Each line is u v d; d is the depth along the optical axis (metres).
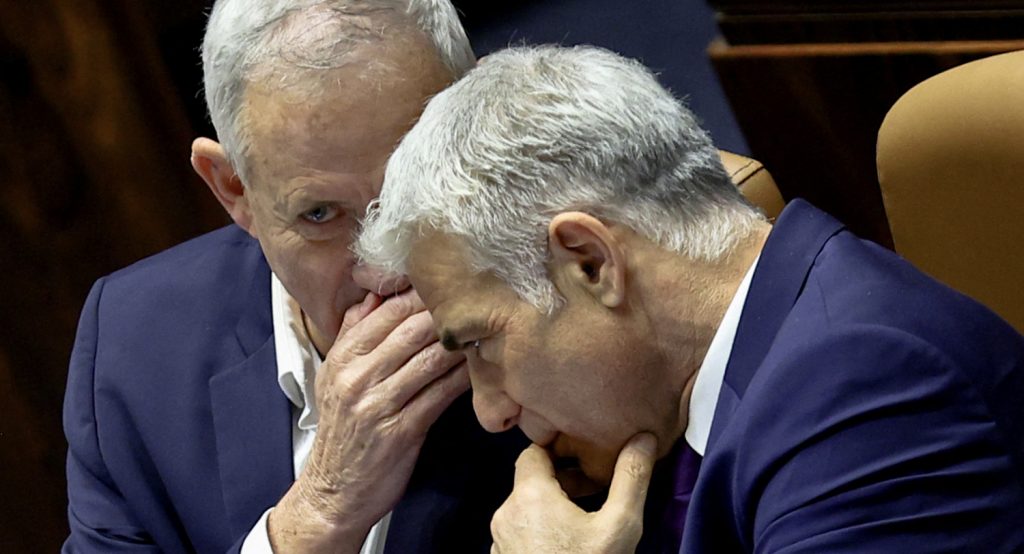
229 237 6.80
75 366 6.74
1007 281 6.02
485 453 5.96
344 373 5.50
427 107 4.54
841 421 4.07
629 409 4.58
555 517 4.64
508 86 4.39
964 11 7.81
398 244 4.48
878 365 4.12
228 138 5.29
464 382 5.48
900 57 8.09
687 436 4.66
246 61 5.07
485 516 5.89
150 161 9.58
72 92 9.16
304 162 5.05
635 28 15.01
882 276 4.40
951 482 4.00
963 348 4.25
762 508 4.19
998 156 5.73
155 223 9.68
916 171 6.08
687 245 4.43
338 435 5.58
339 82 4.96
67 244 9.38
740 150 12.40
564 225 4.25
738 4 8.46
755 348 4.40
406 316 5.46
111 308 6.76
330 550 5.71
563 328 4.41
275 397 6.26
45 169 9.17
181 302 6.60
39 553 9.95
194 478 6.34
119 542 6.50
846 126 8.65
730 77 8.78
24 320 9.34
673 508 4.80
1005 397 4.25
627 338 4.44
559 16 15.73
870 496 3.99
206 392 6.39
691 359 4.52
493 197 4.29
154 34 9.67
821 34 8.34
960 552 3.96
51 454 9.67
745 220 4.57
